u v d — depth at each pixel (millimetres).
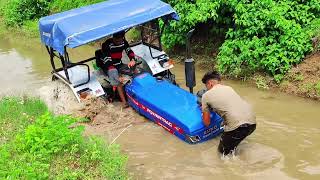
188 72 7844
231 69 9609
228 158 6633
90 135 7285
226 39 10391
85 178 5883
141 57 9086
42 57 13227
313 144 6844
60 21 8102
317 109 7969
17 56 13609
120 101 8914
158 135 7500
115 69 8516
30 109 8242
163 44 11266
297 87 8633
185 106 7320
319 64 8703
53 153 6363
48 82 10758
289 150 6742
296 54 8930
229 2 9680
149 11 8320
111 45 8672
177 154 6883
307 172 6180
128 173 6473
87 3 15430
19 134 6855
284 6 9508
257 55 9109
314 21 9516
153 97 7797
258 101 8523
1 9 19109
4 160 6066
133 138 7508
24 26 16922
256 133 7305
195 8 10172
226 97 6449
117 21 8062
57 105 8453
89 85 8531
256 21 9227
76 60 12391
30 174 5613
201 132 6934
